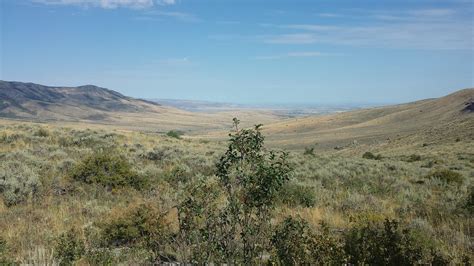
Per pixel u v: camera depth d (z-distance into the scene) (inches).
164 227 372.5
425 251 287.0
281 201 537.3
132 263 323.9
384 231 300.7
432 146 2674.7
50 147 995.3
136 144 1202.6
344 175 870.4
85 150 1008.9
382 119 6983.3
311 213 497.7
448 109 6309.1
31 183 584.7
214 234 265.3
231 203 261.3
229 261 259.6
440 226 416.8
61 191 598.9
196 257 270.1
